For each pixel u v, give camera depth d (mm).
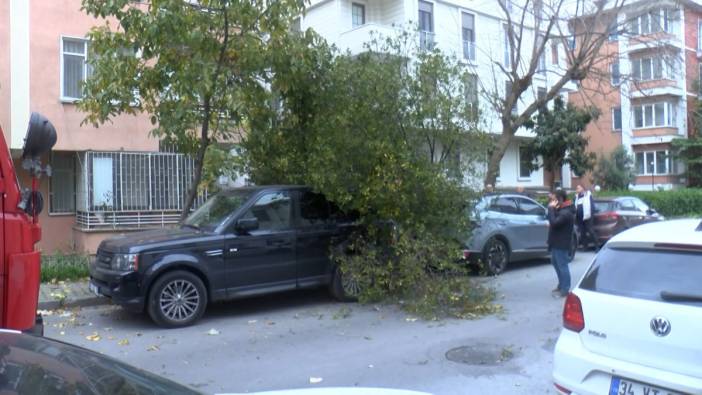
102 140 14969
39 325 4672
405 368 6293
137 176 15305
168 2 8883
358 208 9414
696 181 35000
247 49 9609
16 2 13750
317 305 9555
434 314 8727
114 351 7148
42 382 2201
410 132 9766
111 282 8000
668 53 15523
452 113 9750
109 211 14898
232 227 8641
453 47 24047
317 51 10195
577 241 14930
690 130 34500
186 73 9008
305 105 10453
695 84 32531
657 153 35062
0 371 2209
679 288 4074
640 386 4035
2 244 4145
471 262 11594
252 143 10789
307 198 9516
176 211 15727
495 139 12211
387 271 9320
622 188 31797
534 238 12852
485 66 24828
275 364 6555
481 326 8055
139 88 9844
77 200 15469
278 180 10828
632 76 15078
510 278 11828
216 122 10656
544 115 26172
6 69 13641
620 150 32781
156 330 8109
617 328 4227
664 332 3967
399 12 23797
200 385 5930
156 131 9836
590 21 13984
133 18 9172
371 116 9438
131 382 2482
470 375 6008
